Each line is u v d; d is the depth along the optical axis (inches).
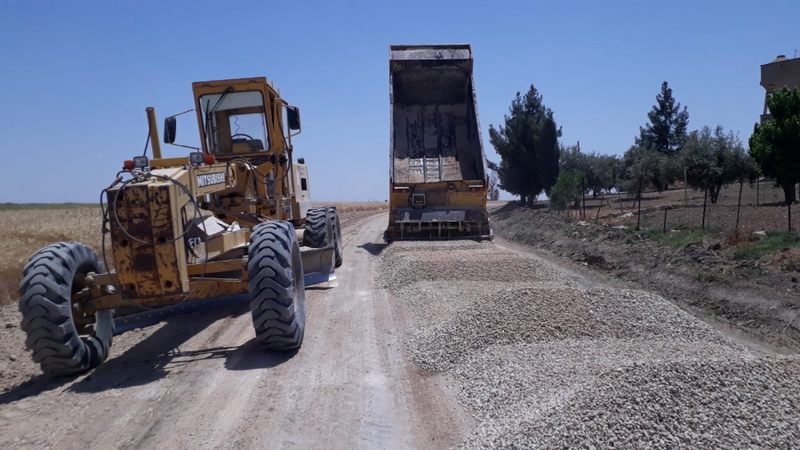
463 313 300.7
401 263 488.1
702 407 178.2
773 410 179.2
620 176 1502.2
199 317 357.1
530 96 1439.5
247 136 404.2
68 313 248.1
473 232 667.4
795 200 879.7
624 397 180.5
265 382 236.4
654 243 585.3
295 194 486.9
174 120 377.1
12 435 196.7
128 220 240.7
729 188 1413.6
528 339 269.9
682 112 1897.1
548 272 459.8
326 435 190.1
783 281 393.7
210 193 330.3
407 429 195.0
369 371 249.6
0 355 307.1
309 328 318.0
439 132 737.6
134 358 279.3
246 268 270.4
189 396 224.5
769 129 747.4
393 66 705.6
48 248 258.2
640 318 292.8
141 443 187.2
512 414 193.6
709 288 430.6
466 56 711.1
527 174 1376.7
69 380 252.1
